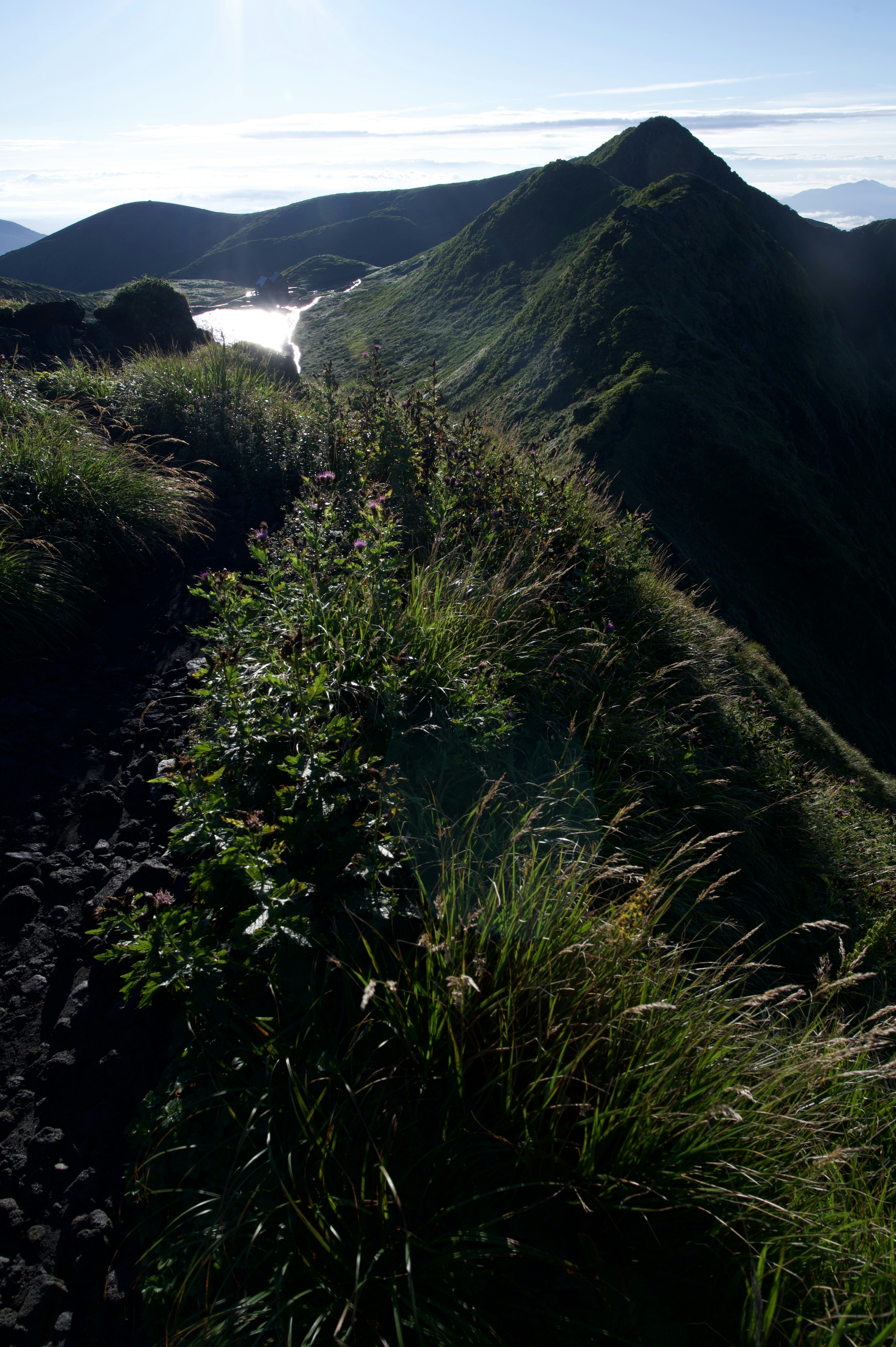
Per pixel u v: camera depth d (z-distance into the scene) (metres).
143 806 3.41
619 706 4.29
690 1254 1.95
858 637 50.03
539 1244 1.89
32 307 11.77
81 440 5.72
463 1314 1.72
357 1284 1.60
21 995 2.56
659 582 6.50
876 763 34.00
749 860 4.41
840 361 80.56
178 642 4.69
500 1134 2.04
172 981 2.15
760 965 2.82
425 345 96.94
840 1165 2.40
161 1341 1.74
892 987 4.27
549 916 2.46
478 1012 2.20
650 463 49.59
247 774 2.82
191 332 14.80
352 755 2.78
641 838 3.64
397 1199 1.70
